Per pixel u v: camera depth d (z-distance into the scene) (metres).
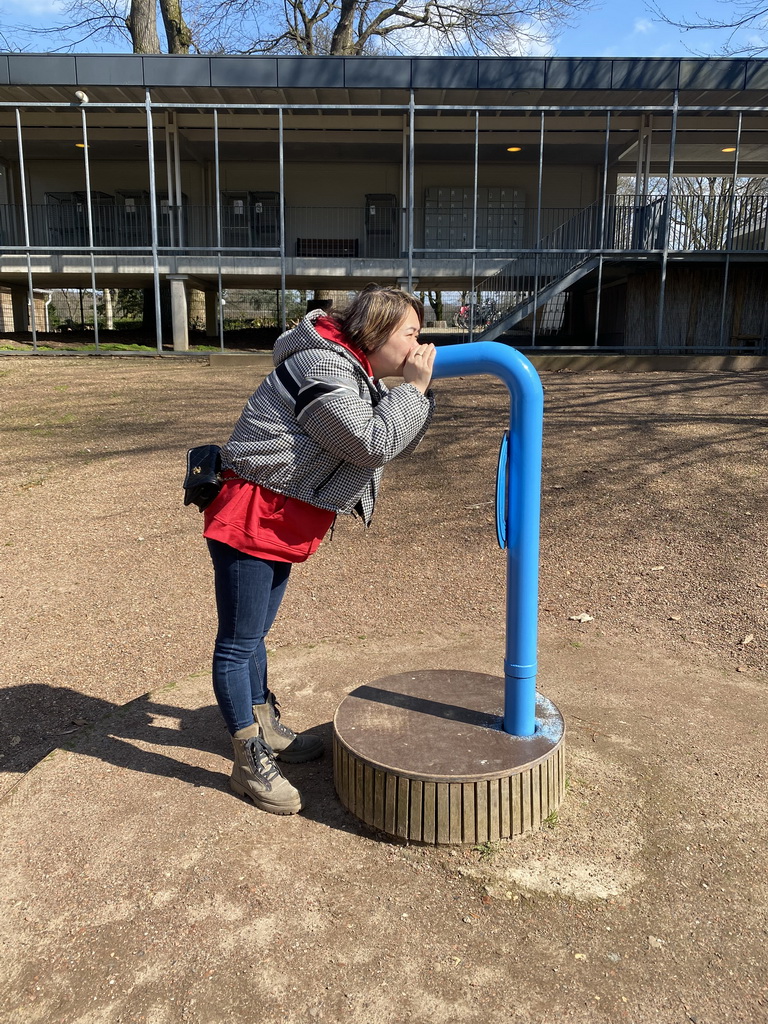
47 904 1.98
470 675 2.80
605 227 17.59
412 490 6.28
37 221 19.47
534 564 2.24
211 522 2.18
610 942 1.85
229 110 16.27
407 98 15.47
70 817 2.33
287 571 2.46
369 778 2.21
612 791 2.45
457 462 6.91
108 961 1.80
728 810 2.37
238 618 2.25
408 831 2.17
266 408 2.10
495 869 2.09
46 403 9.76
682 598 4.30
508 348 2.16
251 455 2.10
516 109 14.63
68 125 17.64
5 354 15.55
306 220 20.14
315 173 20.05
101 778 2.54
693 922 1.91
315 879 2.06
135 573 4.86
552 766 2.27
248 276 17.34
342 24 23.00
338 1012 1.66
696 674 3.39
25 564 5.00
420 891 2.02
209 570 4.89
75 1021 1.65
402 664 3.41
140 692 3.44
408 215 15.87
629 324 16.11
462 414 8.56
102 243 19.34
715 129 17.55
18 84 14.86
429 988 1.72
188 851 2.17
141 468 7.00
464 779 2.12
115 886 2.04
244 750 2.36
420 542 5.27
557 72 14.46
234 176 20.17
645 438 7.44
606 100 15.66
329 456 2.09
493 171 19.86
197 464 2.21
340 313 2.18
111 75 14.79
